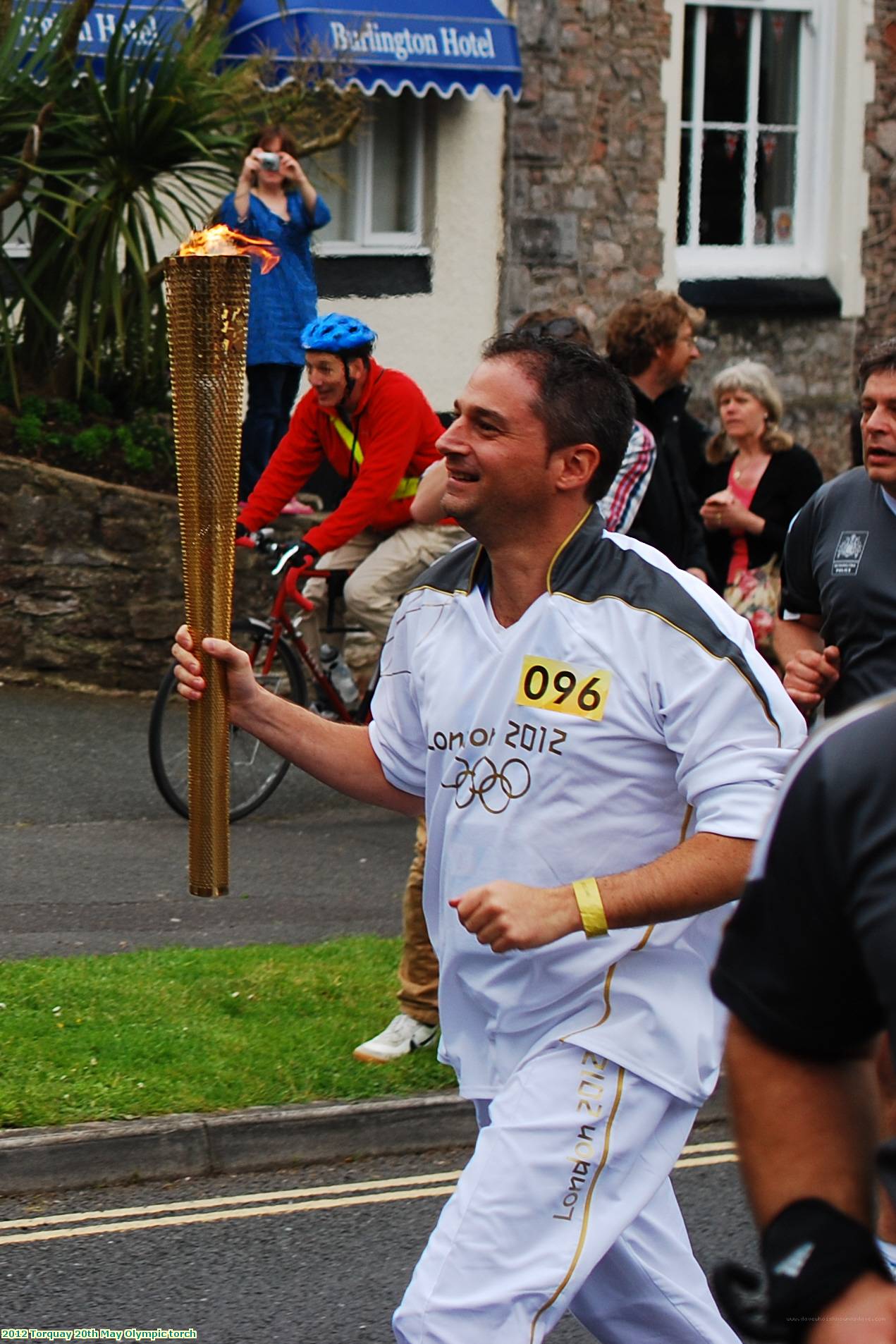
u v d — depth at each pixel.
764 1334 2.58
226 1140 6.95
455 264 20.19
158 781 11.43
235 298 4.28
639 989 4.01
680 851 3.89
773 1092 2.59
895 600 6.29
